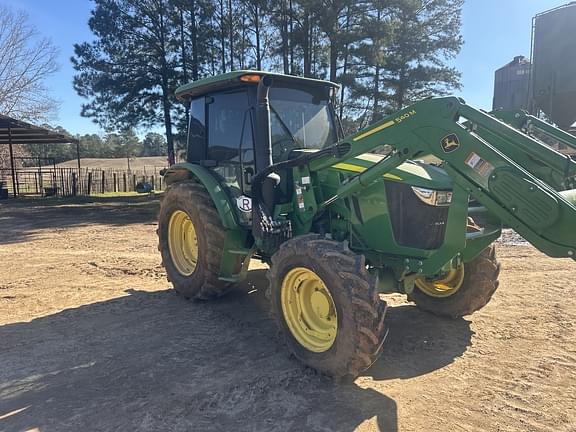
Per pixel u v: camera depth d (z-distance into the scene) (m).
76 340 4.29
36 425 2.97
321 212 4.16
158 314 4.95
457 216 3.54
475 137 3.12
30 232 11.05
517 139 3.12
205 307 5.14
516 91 14.74
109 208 17.06
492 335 4.28
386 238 3.80
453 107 3.20
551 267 6.59
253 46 21.56
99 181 26.78
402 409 3.10
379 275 3.77
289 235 4.21
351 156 3.75
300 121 4.80
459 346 4.06
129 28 20.64
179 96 5.59
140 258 7.83
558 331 4.34
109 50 20.67
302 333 3.71
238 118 4.80
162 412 3.08
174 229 5.62
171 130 21.64
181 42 20.84
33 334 4.45
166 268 5.62
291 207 4.29
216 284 5.00
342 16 18.06
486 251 4.39
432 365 3.72
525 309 4.92
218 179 4.99
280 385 3.41
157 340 4.26
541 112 12.02
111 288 6.00
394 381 3.48
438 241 3.70
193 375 3.58
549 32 11.55
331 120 5.12
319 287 3.61
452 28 21.27
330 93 5.08
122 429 2.91
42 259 7.82
